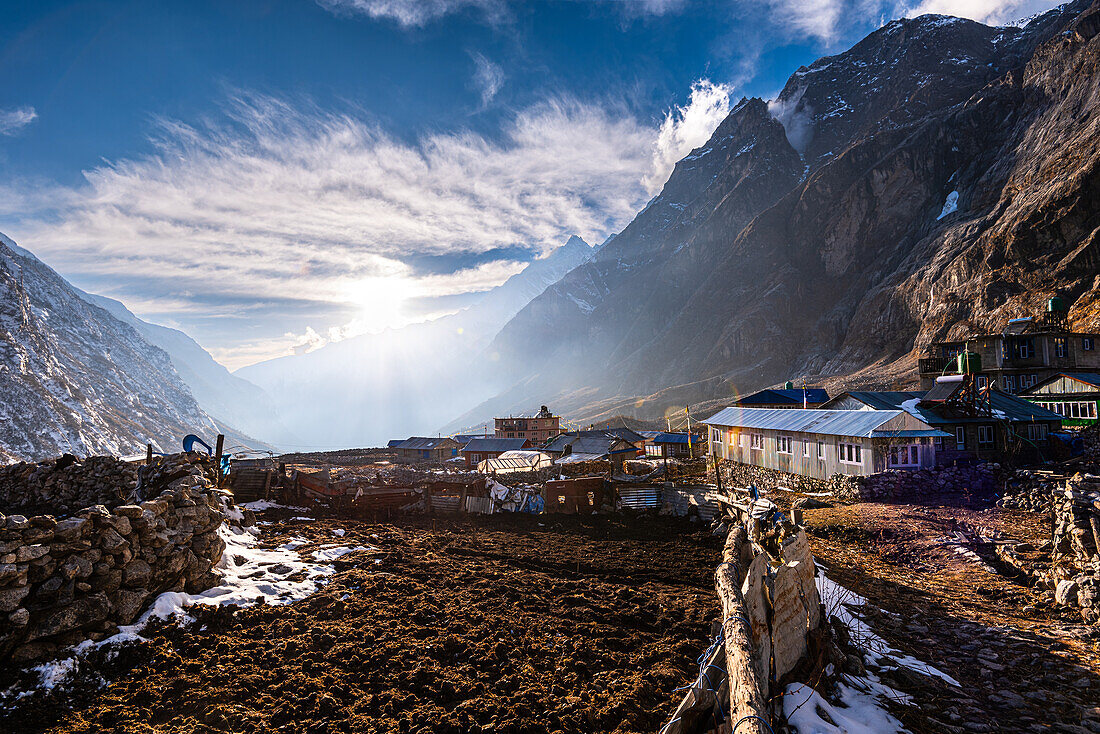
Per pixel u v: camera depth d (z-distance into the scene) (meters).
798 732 7.59
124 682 9.25
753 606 7.71
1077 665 10.47
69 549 10.00
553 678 9.93
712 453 53.97
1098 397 46.53
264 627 11.84
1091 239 114.81
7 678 8.64
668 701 9.00
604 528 25.11
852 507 26.72
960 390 36.88
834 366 174.62
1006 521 21.95
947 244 164.75
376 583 15.02
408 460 82.50
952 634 12.14
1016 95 190.88
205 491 15.41
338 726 8.23
